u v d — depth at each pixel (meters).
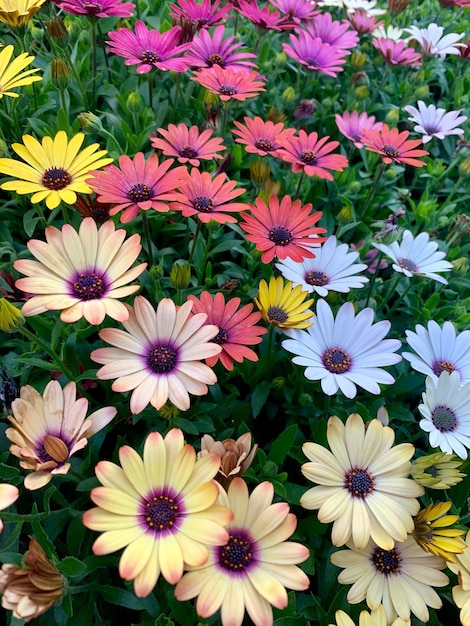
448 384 0.28
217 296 0.28
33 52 0.43
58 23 0.36
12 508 0.26
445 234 0.47
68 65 0.38
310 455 0.24
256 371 0.31
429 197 0.48
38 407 0.23
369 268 0.40
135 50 0.37
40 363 0.27
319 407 0.32
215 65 0.38
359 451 0.25
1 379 0.26
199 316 0.24
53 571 0.20
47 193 0.28
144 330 0.24
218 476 0.23
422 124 0.45
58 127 0.36
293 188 0.41
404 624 0.23
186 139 0.34
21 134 0.37
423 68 0.51
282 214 0.31
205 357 0.23
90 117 0.34
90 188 0.28
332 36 0.49
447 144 0.51
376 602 0.24
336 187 0.44
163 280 0.33
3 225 0.34
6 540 0.25
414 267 0.35
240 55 0.42
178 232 0.38
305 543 0.27
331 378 0.27
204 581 0.20
